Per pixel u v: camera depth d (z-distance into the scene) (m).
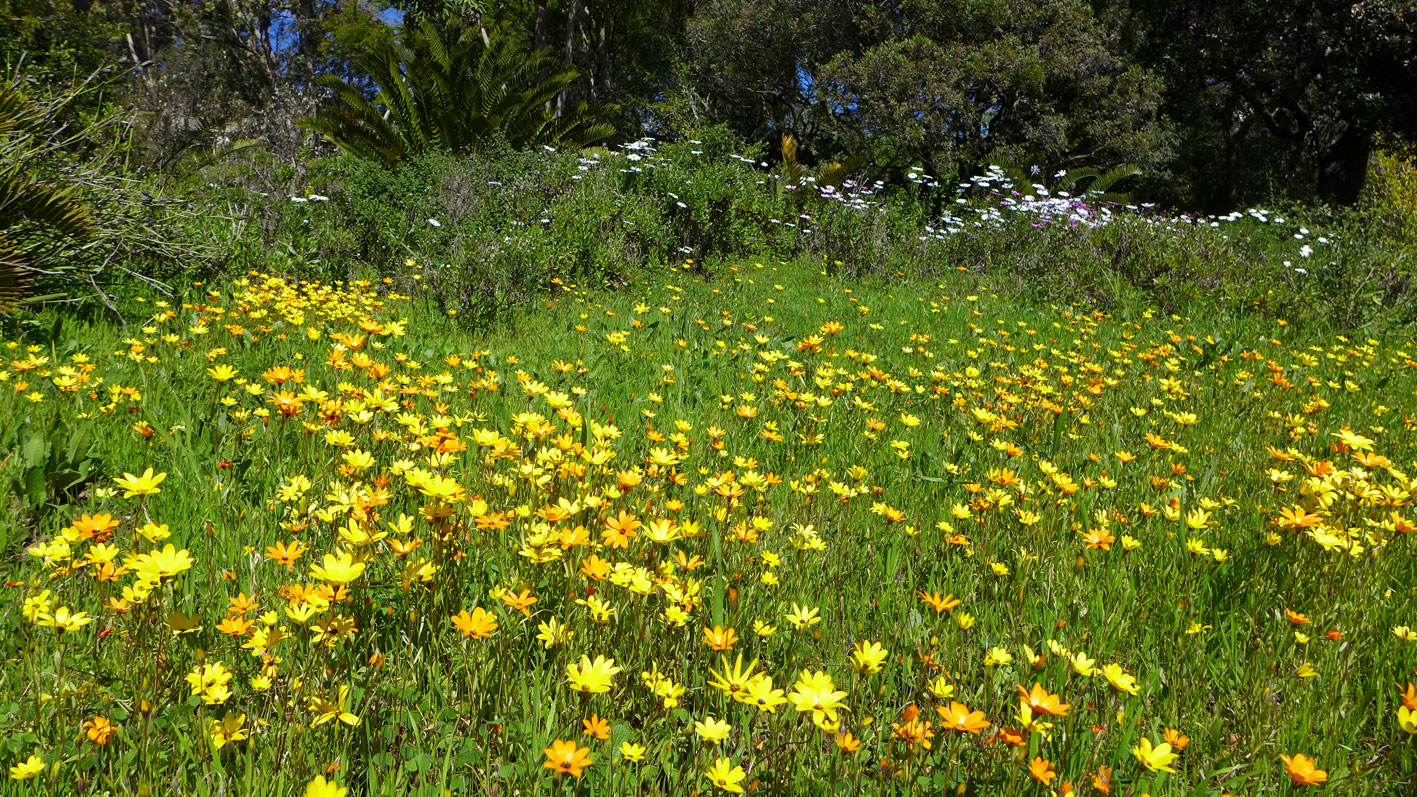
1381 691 1.80
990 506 2.45
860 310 6.57
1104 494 2.96
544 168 9.69
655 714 1.61
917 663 1.89
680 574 1.97
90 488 2.40
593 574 1.59
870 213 10.31
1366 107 21.20
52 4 14.61
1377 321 7.70
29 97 5.33
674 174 9.78
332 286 6.48
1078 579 2.21
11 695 1.52
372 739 1.52
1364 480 2.50
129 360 3.57
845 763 1.49
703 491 2.33
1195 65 23.27
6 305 4.05
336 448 2.62
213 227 6.59
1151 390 4.59
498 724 1.53
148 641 1.52
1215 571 2.29
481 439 2.29
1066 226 9.46
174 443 2.61
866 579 2.32
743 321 6.00
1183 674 1.90
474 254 6.26
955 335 6.30
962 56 18.80
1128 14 22.52
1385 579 2.28
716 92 25.59
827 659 1.92
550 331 5.62
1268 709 1.71
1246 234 11.73
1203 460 3.42
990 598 2.23
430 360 4.43
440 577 1.79
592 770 1.42
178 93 18.14
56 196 4.66
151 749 1.38
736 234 9.80
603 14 30.12
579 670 1.48
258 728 1.42
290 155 16.58
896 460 3.23
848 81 19.47
